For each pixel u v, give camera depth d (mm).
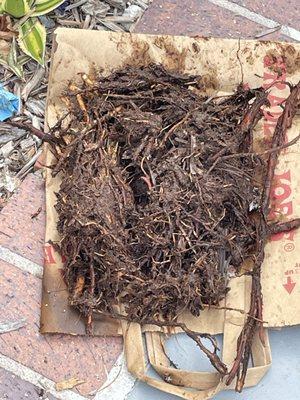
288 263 666
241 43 709
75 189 630
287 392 655
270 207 677
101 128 651
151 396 647
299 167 688
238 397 649
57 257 660
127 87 669
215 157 641
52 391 640
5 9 705
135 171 643
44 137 666
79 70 694
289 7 767
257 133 697
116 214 626
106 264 623
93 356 651
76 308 650
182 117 656
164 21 753
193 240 628
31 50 707
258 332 643
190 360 656
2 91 701
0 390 634
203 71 706
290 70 711
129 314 640
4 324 649
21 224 677
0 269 664
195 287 627
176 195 623
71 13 738
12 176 691
